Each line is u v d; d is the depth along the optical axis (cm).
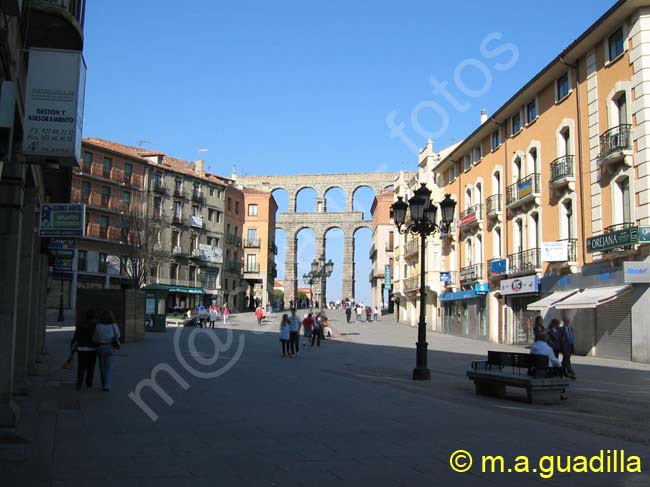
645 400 1319
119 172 6481
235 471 688
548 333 1697
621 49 2509
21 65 923
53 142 816
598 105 2656
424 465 725
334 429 942
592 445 842
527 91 3281
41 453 758
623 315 2425
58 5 924
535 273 3203
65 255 2392
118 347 1366
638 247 2345
